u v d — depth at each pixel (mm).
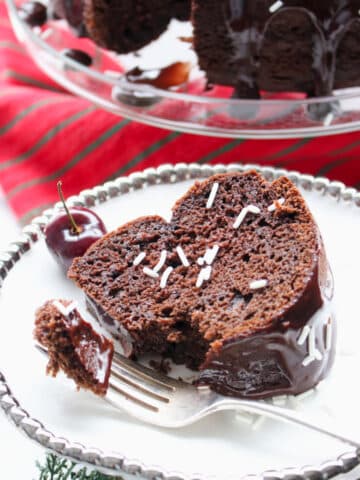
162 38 604
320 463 365
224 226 430
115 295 416
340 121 534
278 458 372
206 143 571
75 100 600
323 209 476
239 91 570
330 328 403
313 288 389
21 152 593
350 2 533
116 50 603
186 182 495
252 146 570
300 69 556
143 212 479
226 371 390
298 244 407
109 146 578
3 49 651
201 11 549
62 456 375
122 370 400
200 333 403
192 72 581
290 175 488
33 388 398
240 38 550
